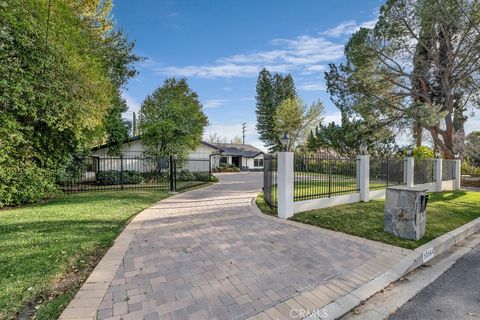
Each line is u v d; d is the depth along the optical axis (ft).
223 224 17.65
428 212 21.35
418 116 45.42
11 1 20.24
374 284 9.75
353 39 48.29
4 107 20.42
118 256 11.73
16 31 20.44
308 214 20.17
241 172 103.24
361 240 14.37
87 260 11.22
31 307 7.66
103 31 45.62
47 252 11.62
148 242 13.79
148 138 53.16
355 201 25.93
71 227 15.64
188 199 28.71
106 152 59.36
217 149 75.10
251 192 35.35
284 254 12.30
